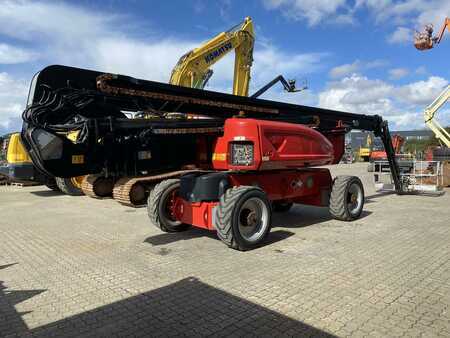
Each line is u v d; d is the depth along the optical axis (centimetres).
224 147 683
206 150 778
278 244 631
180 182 659
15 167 1294
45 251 610
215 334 339
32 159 554
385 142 1198
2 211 1013
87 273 502
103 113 606
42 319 373
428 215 889
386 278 469
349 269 503
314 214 909
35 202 1183
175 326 355
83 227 790
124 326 357
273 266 518
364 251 586
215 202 617
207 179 613
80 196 1325
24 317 378
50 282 471
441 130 2358
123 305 402
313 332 339
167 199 694
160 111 654
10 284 467
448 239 659
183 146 834
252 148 636
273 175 726
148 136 670
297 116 853
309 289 436
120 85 574
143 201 887
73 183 1296
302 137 723
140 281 470
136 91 591
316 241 648
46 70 538
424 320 360
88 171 602
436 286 443
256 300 408
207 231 733
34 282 473
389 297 413
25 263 549
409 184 1305
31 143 542
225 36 1577
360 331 340
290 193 762
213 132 689
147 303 406
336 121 973
